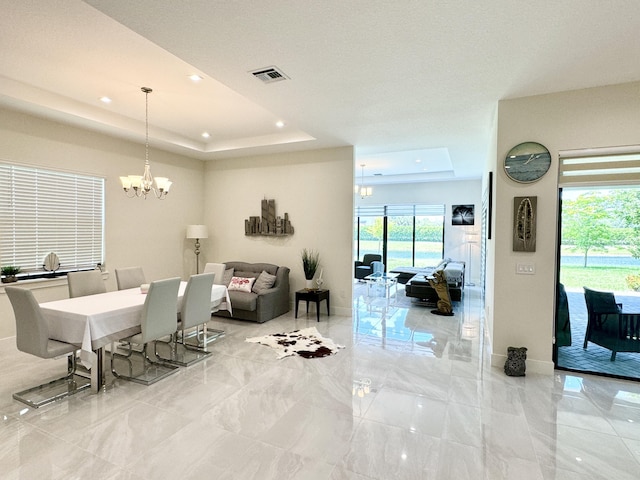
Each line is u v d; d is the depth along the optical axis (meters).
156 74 3.38
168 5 2.00
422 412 2.67
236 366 3.58
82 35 2.66
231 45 2.46
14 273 4.02
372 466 2.04
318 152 5.89
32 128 4.18
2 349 3.91
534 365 3.42
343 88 3.22
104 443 2.25
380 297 7.54
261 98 3.48
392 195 10.25
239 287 5.57
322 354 3.93
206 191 6.88
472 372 3.43
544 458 2.12
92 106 4.33
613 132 3.12
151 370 3.46
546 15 2.09
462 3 1.98
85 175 4.77
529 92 3.28
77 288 3.85
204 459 2.10
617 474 1.99
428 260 9.92
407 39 2.38
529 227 3.38
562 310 3.45
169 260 6.14
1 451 2.16
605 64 2.72
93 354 2.88
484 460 2.10
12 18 2.43
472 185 9.41
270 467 2.03
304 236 6.05
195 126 5.16
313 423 2.50
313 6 2.01
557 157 3.29
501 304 3.52
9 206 4.04
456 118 4.09
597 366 3.38
